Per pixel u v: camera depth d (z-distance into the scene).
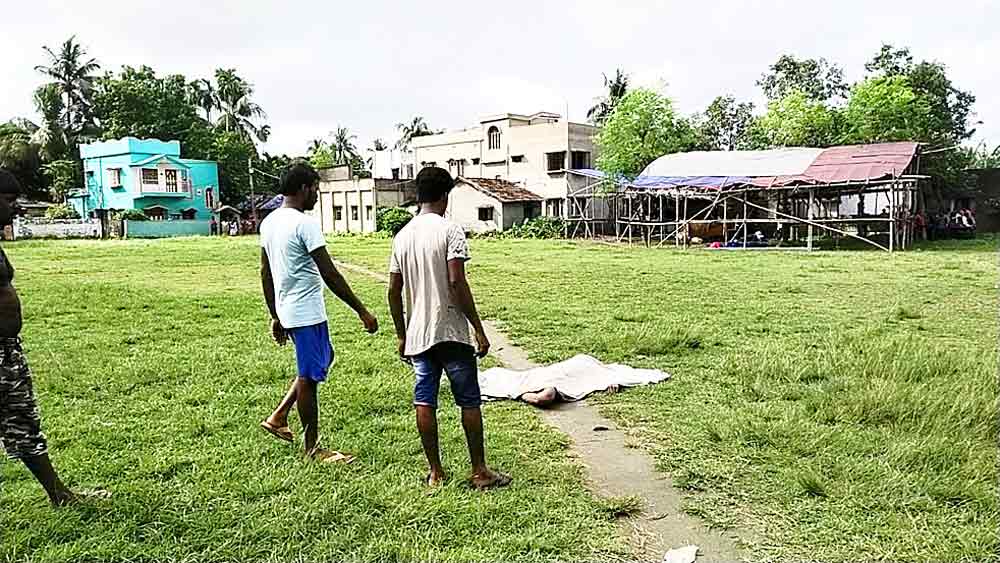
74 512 3.49
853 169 25.30
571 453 4.50
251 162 56.16
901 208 25.98
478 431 3.89
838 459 4.17
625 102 36.16
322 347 4.27
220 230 49.31
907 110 32.50
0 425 3.44
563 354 7.49
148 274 16.67
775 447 4.41
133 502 3.61
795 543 3.30
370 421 5.00
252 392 5.73
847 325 8.91
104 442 4.55
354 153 68.69
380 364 6.69
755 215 31.98
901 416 4.75
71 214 47.38
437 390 3.94
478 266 17.59
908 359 6.25
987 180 35.78
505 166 41.34
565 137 38.53
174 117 53.56
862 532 3.36
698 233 29.22
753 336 8.23
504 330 8.91
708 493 3.85
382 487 3.83
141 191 48.44
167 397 5.67
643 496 3.84
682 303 10.92
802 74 40.22
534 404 5.45
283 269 4.18
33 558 3.09
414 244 3.84
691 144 37.59
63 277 15.95
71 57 52.16
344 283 4.22
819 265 17.58
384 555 3.16
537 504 3.68
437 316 3.78
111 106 51.56
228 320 9.53
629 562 3.16
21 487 3.83
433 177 3.96
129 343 7.96
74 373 6.35
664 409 5.35
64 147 52.38
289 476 3.95
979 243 26.48
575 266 17.58
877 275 15.02
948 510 3.56
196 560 3.12
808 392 5.56
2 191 3.44
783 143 35.72
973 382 5.40
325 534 3.34
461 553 3.16
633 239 32.31
